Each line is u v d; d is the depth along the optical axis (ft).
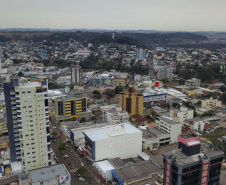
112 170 491.31
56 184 441.68
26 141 501.56
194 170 348.59
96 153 545.85
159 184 429.38
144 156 589.32
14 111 496.64
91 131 600.80
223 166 501.15
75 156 604.08
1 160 565.12
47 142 525.75
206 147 400.67
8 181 467.93
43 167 481.46
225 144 650.84
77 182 497.46
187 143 365.20
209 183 370.12
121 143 573.74
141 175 472.85
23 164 509.35
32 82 531.91
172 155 365.40
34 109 495.41
